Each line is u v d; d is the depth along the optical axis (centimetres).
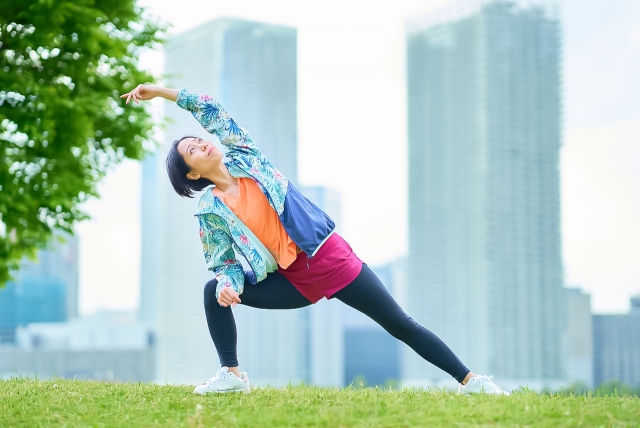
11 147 1100
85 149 1159
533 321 15175
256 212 465
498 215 15750
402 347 17700
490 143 16038
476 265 15575
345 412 394
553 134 16350
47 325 19425
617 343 16012
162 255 16938
